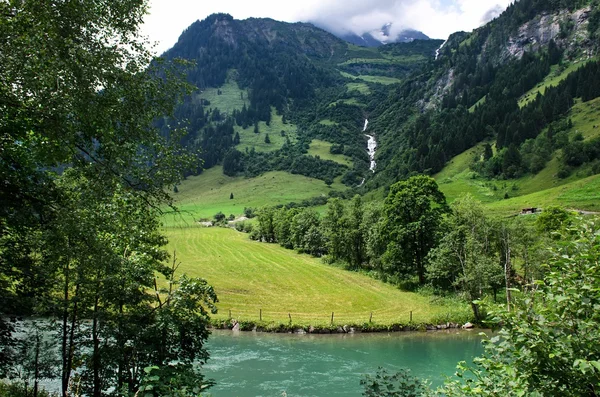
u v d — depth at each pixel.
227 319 45.44
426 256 60.62
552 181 150.00
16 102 11.47
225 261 89.50
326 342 39.12
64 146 12.30
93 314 16.41
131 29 14.05
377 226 72.88
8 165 12.38
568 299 6.57
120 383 16.12
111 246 17.11
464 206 60.34
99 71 12.41
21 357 15.21
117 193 14.78
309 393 25.55
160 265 19.62
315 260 94.19
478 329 44.94
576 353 6.37
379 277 71.62
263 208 140.38
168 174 15.20
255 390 26.03
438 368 30.77
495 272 49.16
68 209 13.09
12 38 11.07
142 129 14.51
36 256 14.59
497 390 7.64
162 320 15.68
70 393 17.28
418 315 48.22
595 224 7.10
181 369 14.23
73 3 11.98
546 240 51.94
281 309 51.50
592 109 194.12
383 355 34.50
